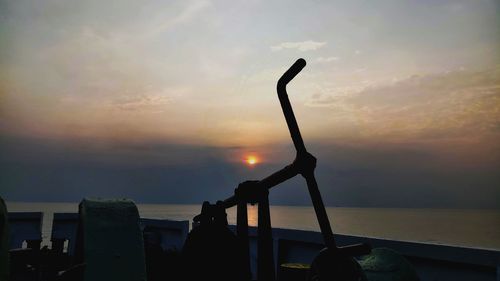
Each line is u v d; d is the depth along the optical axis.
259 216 1.95
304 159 1.70
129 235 2.16
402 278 2.60
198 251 2.14
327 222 1.63
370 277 2.54
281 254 4.48
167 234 5.19
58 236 5.28
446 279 3.35
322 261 1.61
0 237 1.72
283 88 1.80
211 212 2.21
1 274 1.74
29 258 3.42
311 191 1.68
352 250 1.56
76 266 1.95
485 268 3.10
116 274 2.03
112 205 2.25
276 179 1.85
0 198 1.75
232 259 2.10
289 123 1.77
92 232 2.10
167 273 2.96
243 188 2.00
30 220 5.48
